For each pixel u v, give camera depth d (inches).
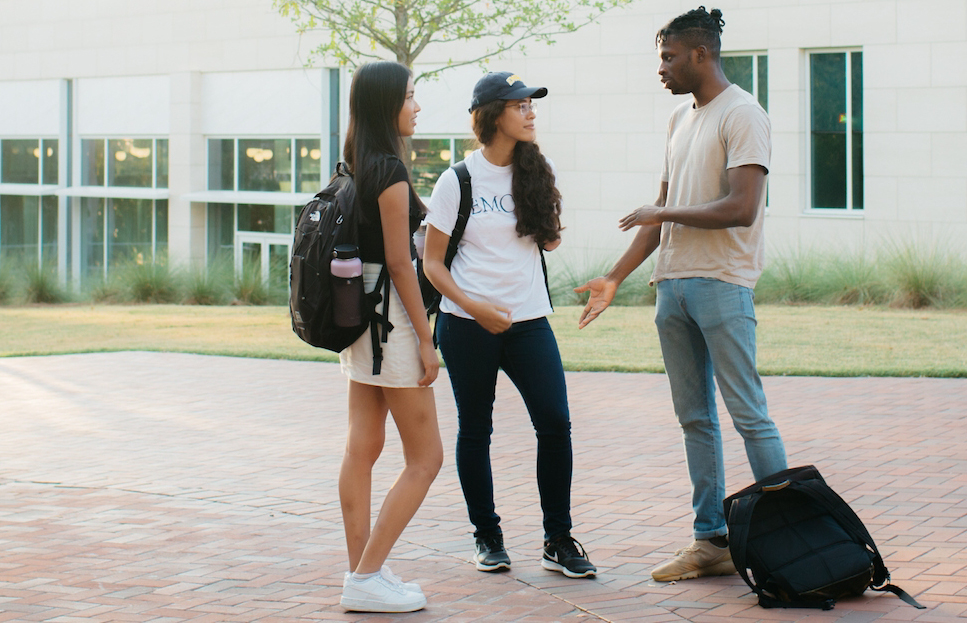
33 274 845.2
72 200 1128.8
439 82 868.6
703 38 151.8
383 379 142.7
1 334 592.1
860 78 711.7
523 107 155.3
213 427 303.6
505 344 160.7
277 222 998.4
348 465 151.1
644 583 156.1
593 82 804.6
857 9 700.7
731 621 137.9
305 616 144.4
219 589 156.9
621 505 203.0
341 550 178.2
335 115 953.5
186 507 209.6
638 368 400.5
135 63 1067.9
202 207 1035.9
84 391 376.8
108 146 1105.4
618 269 167.2
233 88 1009.5
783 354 422.0
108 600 152.2
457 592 153.5
